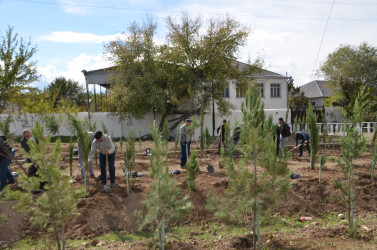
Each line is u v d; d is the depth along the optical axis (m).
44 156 4.21
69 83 49.72
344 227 6.20
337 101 31.69
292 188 7.96
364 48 34.62
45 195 4.15
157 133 4.95
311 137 9.94
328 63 35.38
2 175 7.52
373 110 26.12
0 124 8.06
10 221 6.21
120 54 21.17
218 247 5.47
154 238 5.35
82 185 7.98
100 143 7.62
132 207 6.91
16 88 20.61
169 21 21.45
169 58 21.59
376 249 5.27
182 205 5.24
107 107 23.17
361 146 6.32
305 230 6.29
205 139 14.24
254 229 5.17
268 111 25.98
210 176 9.07
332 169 10.05
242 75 22.95
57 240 4.43
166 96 21.59
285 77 31.53
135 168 10.63
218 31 21.58
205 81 22.12
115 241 5.89
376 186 8.28
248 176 4.86
